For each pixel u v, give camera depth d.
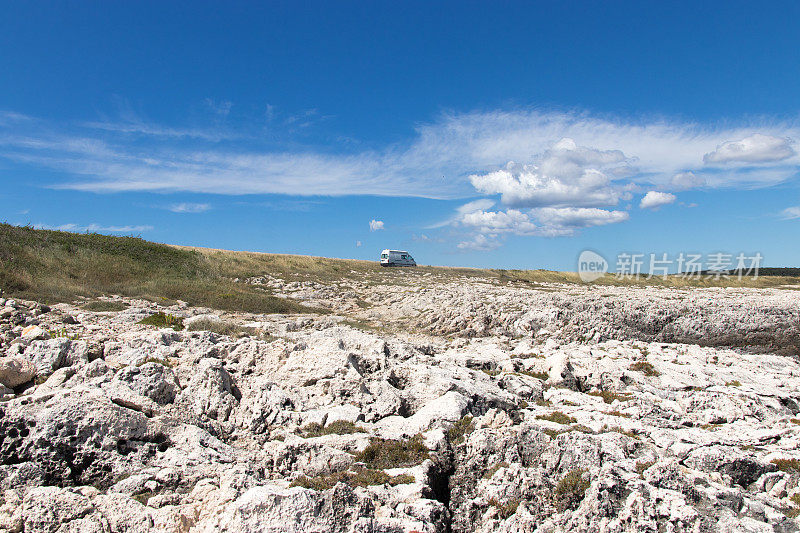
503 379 13.39
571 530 6.91
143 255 40.47
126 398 9.11
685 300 34.19
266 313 30.81
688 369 16.30
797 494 7.56
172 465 7.89
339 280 47.81
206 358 12.11
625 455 8.26
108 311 23.89
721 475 7.97
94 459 7.95
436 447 8.88
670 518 6.64
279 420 9.96
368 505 6.71
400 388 12.27
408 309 33.78
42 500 6.42
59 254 34.12
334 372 11.84
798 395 13.78
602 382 14.02
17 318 17.23
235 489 6.92
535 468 8.22
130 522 6.39
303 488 6.59
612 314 28.19
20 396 9.99
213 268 43.03
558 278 61.88
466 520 7.58
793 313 29.05
